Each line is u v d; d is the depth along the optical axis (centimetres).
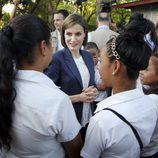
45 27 155
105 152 167
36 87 151
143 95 173
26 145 152
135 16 190
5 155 160
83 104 271
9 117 148
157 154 196
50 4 1675
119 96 165
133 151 166
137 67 162
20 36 148
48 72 266
